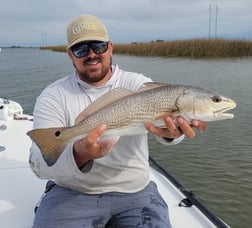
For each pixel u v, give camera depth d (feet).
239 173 8.10
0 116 6.86
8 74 31.42
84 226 2.98
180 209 3.65
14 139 5.74
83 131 2.70
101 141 2.69
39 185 4.14
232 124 12.02
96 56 3.10
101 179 3.09
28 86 22.54
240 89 19.22
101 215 3.07
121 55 61.11
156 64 38.04
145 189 3.24
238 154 9.23
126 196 3.12
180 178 7.90
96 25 3.13
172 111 2.63
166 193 4.03
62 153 2.70
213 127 11.69
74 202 3.06
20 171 4.52
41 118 3.11
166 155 9.28
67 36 3.21
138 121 2.69
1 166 4.67
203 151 9.50
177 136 2.66
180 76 26.40
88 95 3.22
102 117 2.69
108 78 3.29
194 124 2.63
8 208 3.62
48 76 29.50
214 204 6.84
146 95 2.67
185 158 9.04
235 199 6.99
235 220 6.33
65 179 3.09
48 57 73.00
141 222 2.97
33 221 3.25
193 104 2.60
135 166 3.14
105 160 3.05
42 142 2.62
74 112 3.18
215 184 7.59
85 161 2.79
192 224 3.36
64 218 2.99
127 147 3.10
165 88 2.67
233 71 28.91
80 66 3.14
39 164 2.95
